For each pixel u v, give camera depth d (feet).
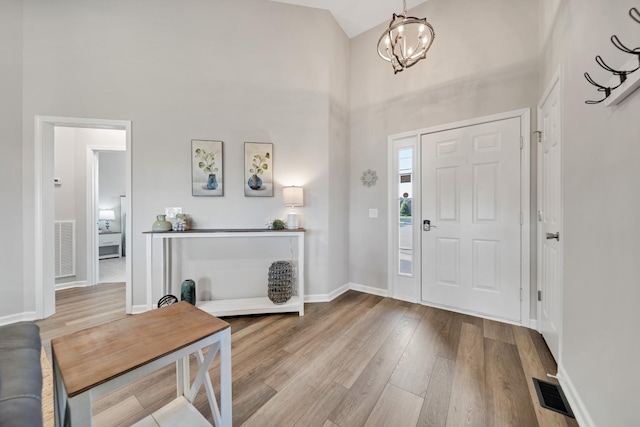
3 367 3.11
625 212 3.26
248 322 8.09
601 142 3.87
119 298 10.31
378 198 10.66
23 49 8.18
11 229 8.14
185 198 9.12
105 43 8.63
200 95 9.21
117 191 22.08
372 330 7.50
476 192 8.44
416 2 9.40
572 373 4.74
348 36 11.33
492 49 8.11
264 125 9.64
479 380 5.29
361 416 4.40
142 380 5.38
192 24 9.16
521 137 7.66
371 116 10.81
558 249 5.64
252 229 9.01
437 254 9.25
